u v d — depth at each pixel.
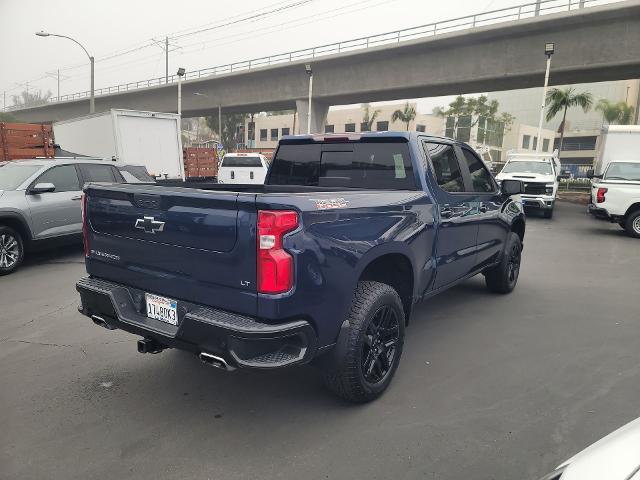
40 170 7.74
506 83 30.72
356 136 4.27
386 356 3.46
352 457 2.78
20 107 71.12
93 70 31.39
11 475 2.61
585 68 26.08
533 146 86.31
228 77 42.59
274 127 76.19
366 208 3.15
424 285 4.01
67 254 8.77
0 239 7.05
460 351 4.35
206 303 2.81
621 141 15.80
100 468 2.68
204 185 4.50
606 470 1.47
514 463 2.72
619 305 5.82
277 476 2.61
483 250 5.19
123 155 14.13
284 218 2.55
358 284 3.28
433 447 2.88
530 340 4.63
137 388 3.62
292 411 3.30
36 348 4.37
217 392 3.57
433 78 31.77
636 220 11.58
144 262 3.11
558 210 19.19
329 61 35.66
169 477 2.60
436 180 4.19
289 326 2.61
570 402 3.41
